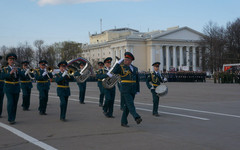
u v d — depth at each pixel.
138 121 8.05
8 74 9.37
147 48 86.31
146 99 17.75
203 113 11.82
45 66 11.69
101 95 14.18
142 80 54.59
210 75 70.88
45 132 8.13
